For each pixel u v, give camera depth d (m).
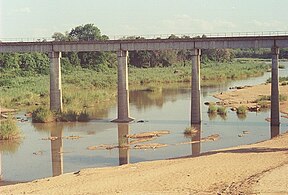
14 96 98.25
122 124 70.31
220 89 117.62
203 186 34.78
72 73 149.25
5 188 38.09
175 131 64.06
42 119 72.25
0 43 77.81
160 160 46.56
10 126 61.72
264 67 193.88
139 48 73.12
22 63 148.25
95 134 63.06
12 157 51.47
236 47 69.50
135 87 126.69
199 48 70.56
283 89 106.75
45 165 47.81
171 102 95.06
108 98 100.69
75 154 52.16
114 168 43.00
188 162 43.62
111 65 173.00
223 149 50.69
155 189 34.56
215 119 73.38
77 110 79.19
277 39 67.12
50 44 76.19
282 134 59.38
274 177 35.88
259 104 85.88
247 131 63.19
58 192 35.16
